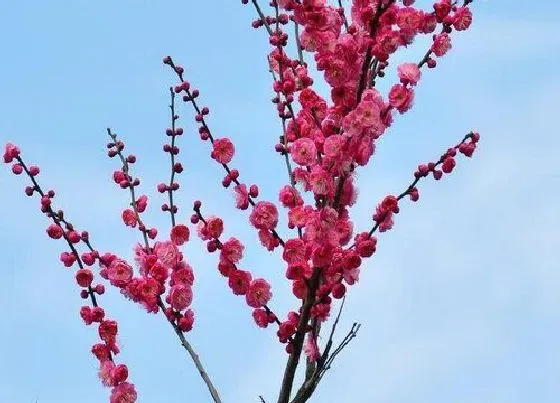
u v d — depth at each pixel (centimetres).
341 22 462
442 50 469
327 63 448
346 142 442
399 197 469
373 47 442
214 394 454
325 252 444
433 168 469
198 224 475
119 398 460
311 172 452
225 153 475
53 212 470
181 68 489
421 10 464
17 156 470
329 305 477
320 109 476
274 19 508
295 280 466
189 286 471
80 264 469
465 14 466
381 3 444
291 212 458
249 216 467
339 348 452
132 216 487
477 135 472
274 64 511
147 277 468
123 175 491
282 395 446
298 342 447
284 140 495
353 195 464
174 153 485
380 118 440
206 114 485
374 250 447
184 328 470
